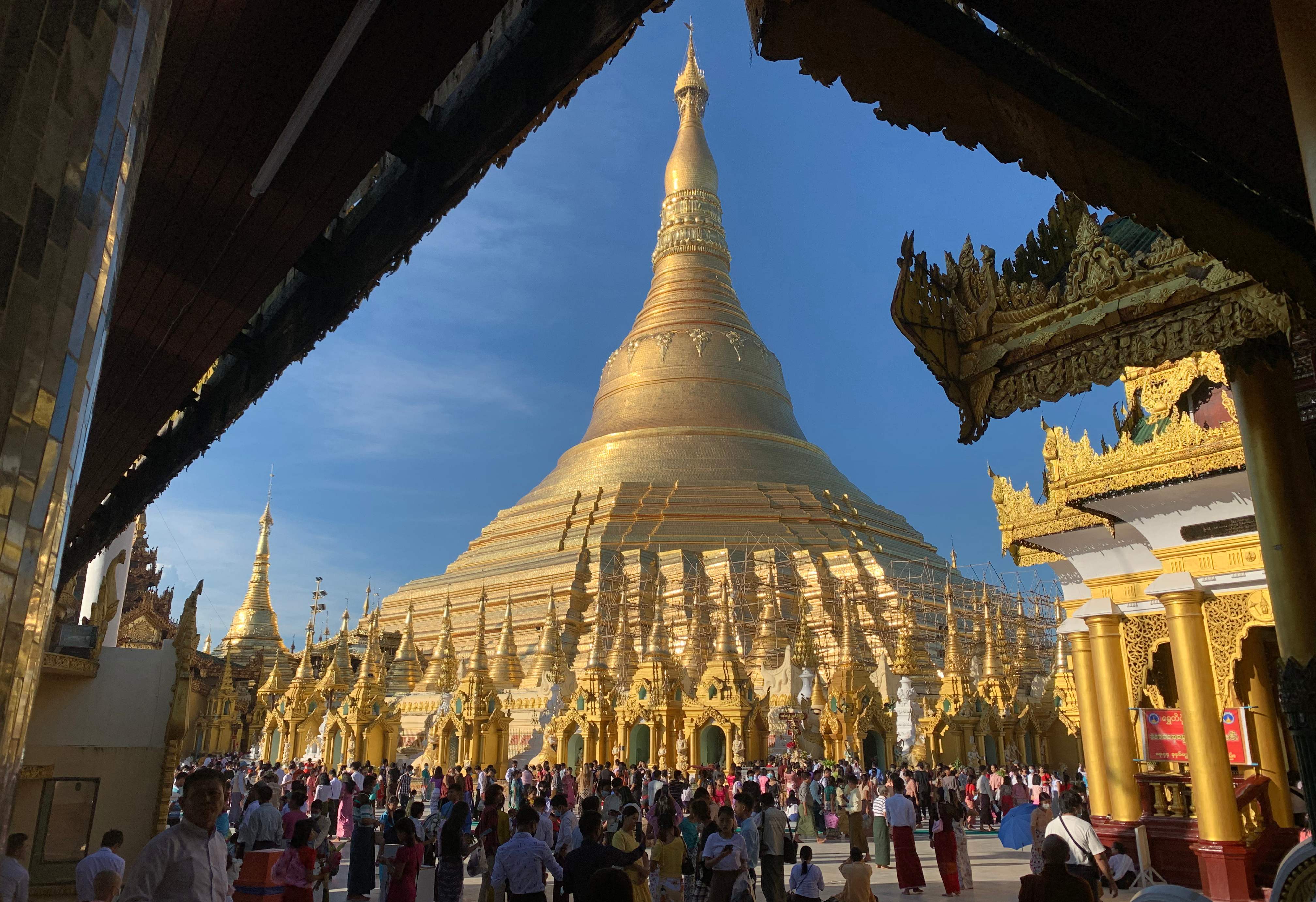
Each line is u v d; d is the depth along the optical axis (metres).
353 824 20.77
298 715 57.62
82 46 3.20
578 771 43.84
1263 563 9.04
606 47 7.21
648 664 45.97
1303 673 8.30
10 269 2.90
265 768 38.06
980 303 9.31
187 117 8.89
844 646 47.84
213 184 9.73
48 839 17.75
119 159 3.48
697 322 81.00
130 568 70.69
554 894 14.79
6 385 2.88
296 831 13.13
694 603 58.41
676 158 90.12
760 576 59.91
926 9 5.68
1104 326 8.89
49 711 18.23
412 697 57.62
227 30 7.72
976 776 40.12
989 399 9.42
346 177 9.34
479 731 48.03
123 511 21.16
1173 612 17.05
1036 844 15.74
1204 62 6.22
